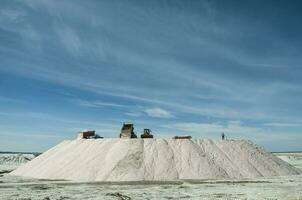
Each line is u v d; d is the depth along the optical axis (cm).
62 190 2880
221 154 4300
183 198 2436
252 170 4106
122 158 3997
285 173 4309
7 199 2425
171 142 4394
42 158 4841
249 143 4781
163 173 3788
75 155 4397
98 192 2748
